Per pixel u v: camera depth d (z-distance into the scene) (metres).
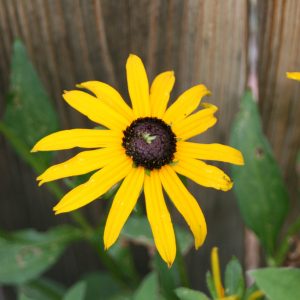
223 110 0.30
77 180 0.27
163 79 0.25
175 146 0.25
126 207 0.24
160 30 0.28
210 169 0.24
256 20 0.28
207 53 0.28
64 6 0.28
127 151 0.24
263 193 0.30
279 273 0.24
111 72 0.30
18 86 0.30
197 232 0.24
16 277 0.32
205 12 0.27
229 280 0.26
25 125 0.31
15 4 0.28
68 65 0.30
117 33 0.28
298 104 0.30
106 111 0.25
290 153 0.32
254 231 0.30
